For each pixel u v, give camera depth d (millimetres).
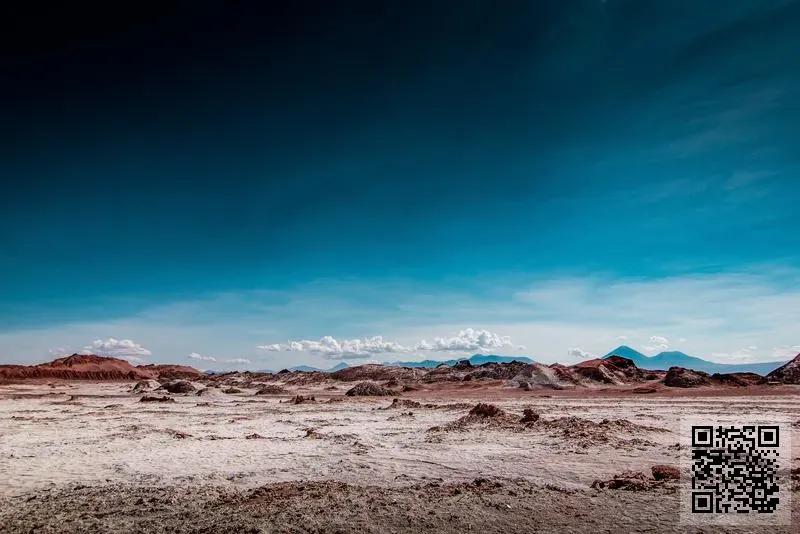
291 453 18203
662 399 42469
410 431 24250
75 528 9586
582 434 19672
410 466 15586
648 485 12195
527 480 13289
